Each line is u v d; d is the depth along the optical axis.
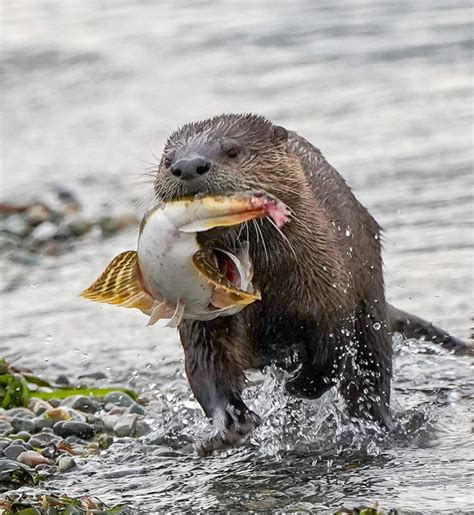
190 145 20.00
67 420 23.64
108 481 21.02
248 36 67.94
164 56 66.50
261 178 20.27
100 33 73.44
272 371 22.81
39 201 44.38
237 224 18.97
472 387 25.08
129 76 63.38
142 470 21.48
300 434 22.66
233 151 20.08
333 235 21.86
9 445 22.30
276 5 73.88
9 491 20.62
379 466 21.11
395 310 26.23
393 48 60.59
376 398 22.95
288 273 21.05
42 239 40.06
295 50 63.53
